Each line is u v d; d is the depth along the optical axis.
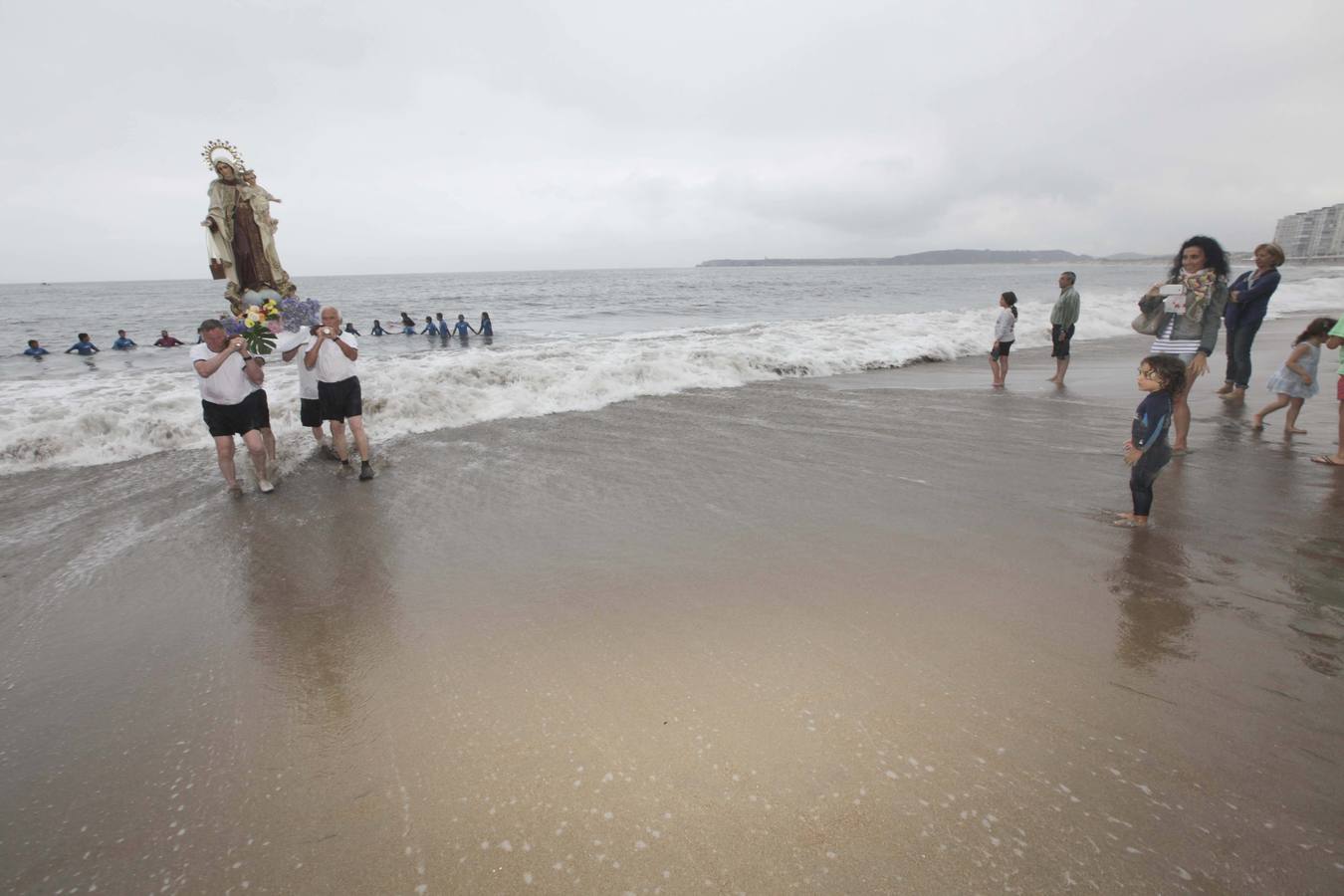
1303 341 6.18
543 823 2.02
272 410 7.62
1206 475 5.18
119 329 28.41
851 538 4.15
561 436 6.98
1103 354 13.01
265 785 2.23
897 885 1.77
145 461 6.41
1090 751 2.22
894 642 2.92
